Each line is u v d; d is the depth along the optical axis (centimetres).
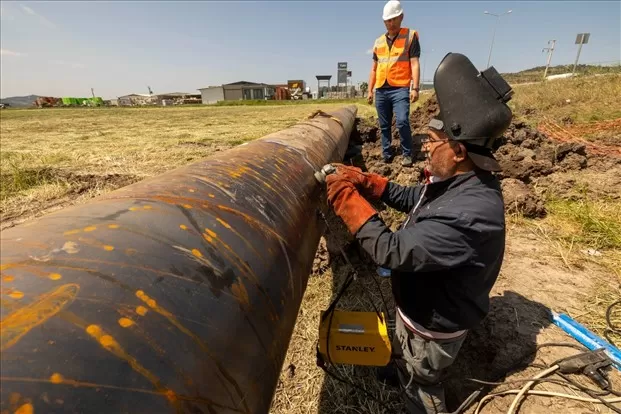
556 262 279
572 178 416
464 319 148
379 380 208
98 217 79
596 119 816
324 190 185
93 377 52
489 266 139
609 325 215
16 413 45
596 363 184
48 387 48
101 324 57
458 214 125
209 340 71
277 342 100
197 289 75
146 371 58
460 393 203
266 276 99
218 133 1051
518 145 546
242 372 80
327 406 195
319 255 300
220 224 94
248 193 117
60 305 56
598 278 259
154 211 86
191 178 113
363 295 267
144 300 64
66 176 548
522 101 1202
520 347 206
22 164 619
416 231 132
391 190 190
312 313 254
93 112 3038
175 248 78
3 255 62
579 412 169
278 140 206
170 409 59
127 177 537
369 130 661
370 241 138
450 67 133
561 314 222
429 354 163
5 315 52
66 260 64
